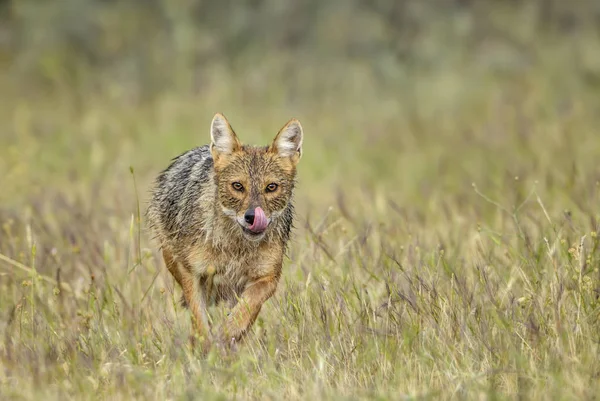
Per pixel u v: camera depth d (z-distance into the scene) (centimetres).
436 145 2997
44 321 1329
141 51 4247
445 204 1906
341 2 4300
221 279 1396
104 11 4519
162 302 1381
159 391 1097
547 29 4256
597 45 3841
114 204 2100
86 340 1251
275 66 3959
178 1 4294
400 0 4328
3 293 1503
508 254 1454
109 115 3547
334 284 1376
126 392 1092
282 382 1144
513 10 4309
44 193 2309
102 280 1498
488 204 2002
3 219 1888
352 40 4128
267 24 4275
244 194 1331
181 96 3706
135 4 4600
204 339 1277
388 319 1264
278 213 1362
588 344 1173
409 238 1560
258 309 1338
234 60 4175
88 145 3008
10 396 1084
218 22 4372
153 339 1285
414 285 1328
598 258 1382
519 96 3416
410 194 2394
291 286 1372
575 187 1972
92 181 2448
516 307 1258
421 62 4025
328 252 1493
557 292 1262
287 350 1247
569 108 3161
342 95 3816
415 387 1100
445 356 1169
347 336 1246
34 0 4691
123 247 1695
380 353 1188
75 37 4478
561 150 2591
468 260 1502
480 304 1274
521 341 1196
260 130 3186
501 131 2931
